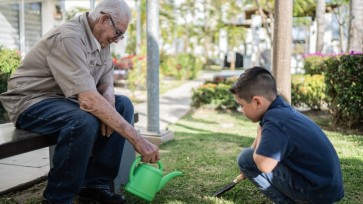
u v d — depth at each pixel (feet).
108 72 8.95
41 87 7.82
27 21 34.50
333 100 17.85
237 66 77.25
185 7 80.23
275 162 6.31
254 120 7.00
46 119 7.44
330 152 6.56
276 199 7.43
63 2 37.27
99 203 8.55
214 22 83.15
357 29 22.61
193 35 89.61
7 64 19.16
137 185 7.64
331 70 17.53
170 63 53.11
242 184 9.66
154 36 14.80
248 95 6.70
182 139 15.52
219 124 19.45
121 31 7.97
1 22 32.12
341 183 6.79
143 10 49.75
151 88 14.87
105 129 7.78
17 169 11.24
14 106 7.84
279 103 6.73
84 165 7.39
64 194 7.40
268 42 43.19
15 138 7.00
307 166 6.48
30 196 9.25
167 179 8.28
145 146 7.54
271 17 33.27
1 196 9.20
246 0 46.09
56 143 7.84
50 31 7.93
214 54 101.55
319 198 6.66
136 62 36.27
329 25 40.29
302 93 22.86
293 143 6.38
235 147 13.91
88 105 7.27
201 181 9.98
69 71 7.35
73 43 7.43
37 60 7.82
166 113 23.54
